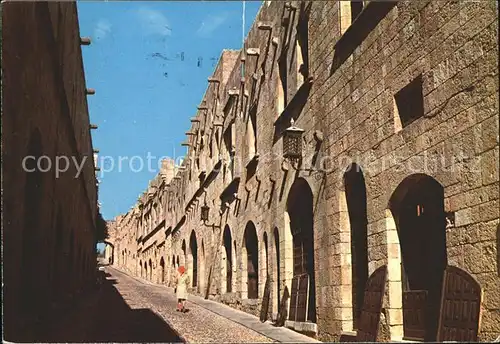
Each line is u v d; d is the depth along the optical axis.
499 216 6.88
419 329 8.77
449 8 8.02
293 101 14.30
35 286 10.38
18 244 8.33
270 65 17.19
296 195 14.77
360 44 10.80
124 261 73.38
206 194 28.06
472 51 7.49
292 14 15.08
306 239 14.11
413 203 9.55
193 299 26.58
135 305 21.36
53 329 12.09
